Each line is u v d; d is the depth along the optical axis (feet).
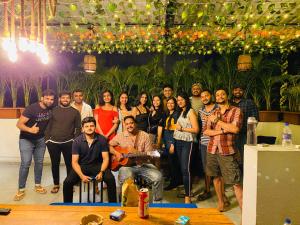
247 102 13.17
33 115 12.25
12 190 13.48
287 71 19.20
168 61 21.34
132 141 11.27
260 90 18.43
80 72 18.92
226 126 9.57
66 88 19.12
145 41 16.72
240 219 10.43
